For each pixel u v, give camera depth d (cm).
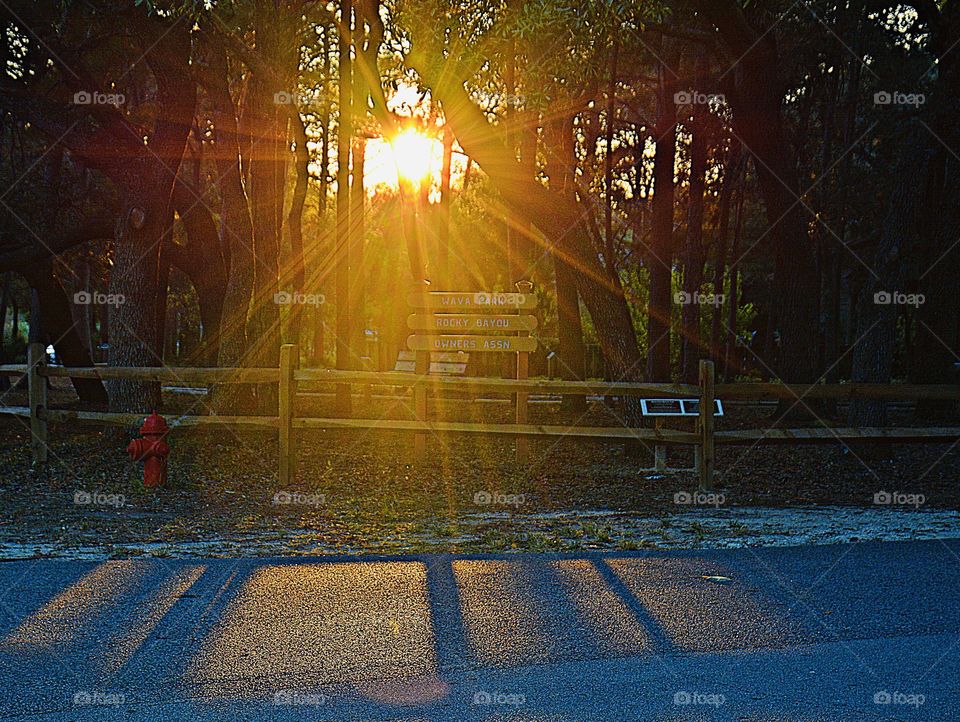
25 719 497
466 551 915
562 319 2789
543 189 1766
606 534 1010
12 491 1319
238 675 563
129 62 2358
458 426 1350
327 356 5544
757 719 500
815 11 2297
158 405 1922
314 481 1458
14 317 5300
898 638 635
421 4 1644
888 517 1140
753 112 2172
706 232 4531
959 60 1739
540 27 1527
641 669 577
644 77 2778
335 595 730
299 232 2672
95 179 2919
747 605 709
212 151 2942
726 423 2461
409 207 2986
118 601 710
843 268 4497
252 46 2231
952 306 2606
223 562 840
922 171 1727
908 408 3025
